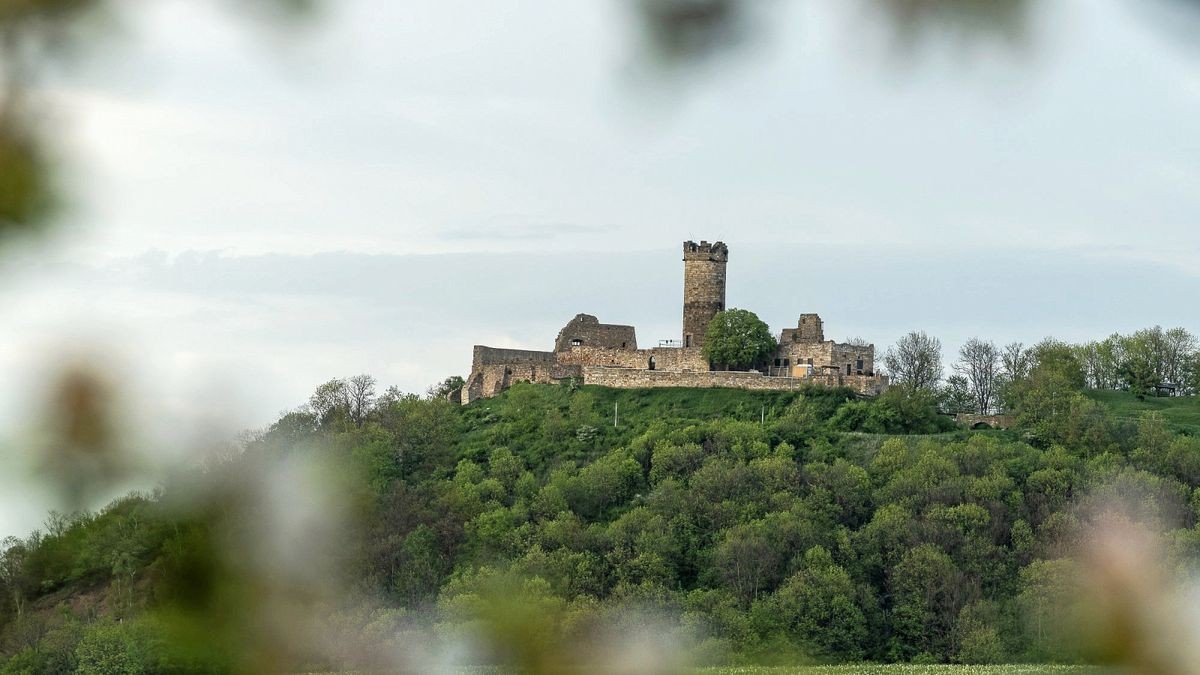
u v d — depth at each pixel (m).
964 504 144.00
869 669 99.62
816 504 150.88
